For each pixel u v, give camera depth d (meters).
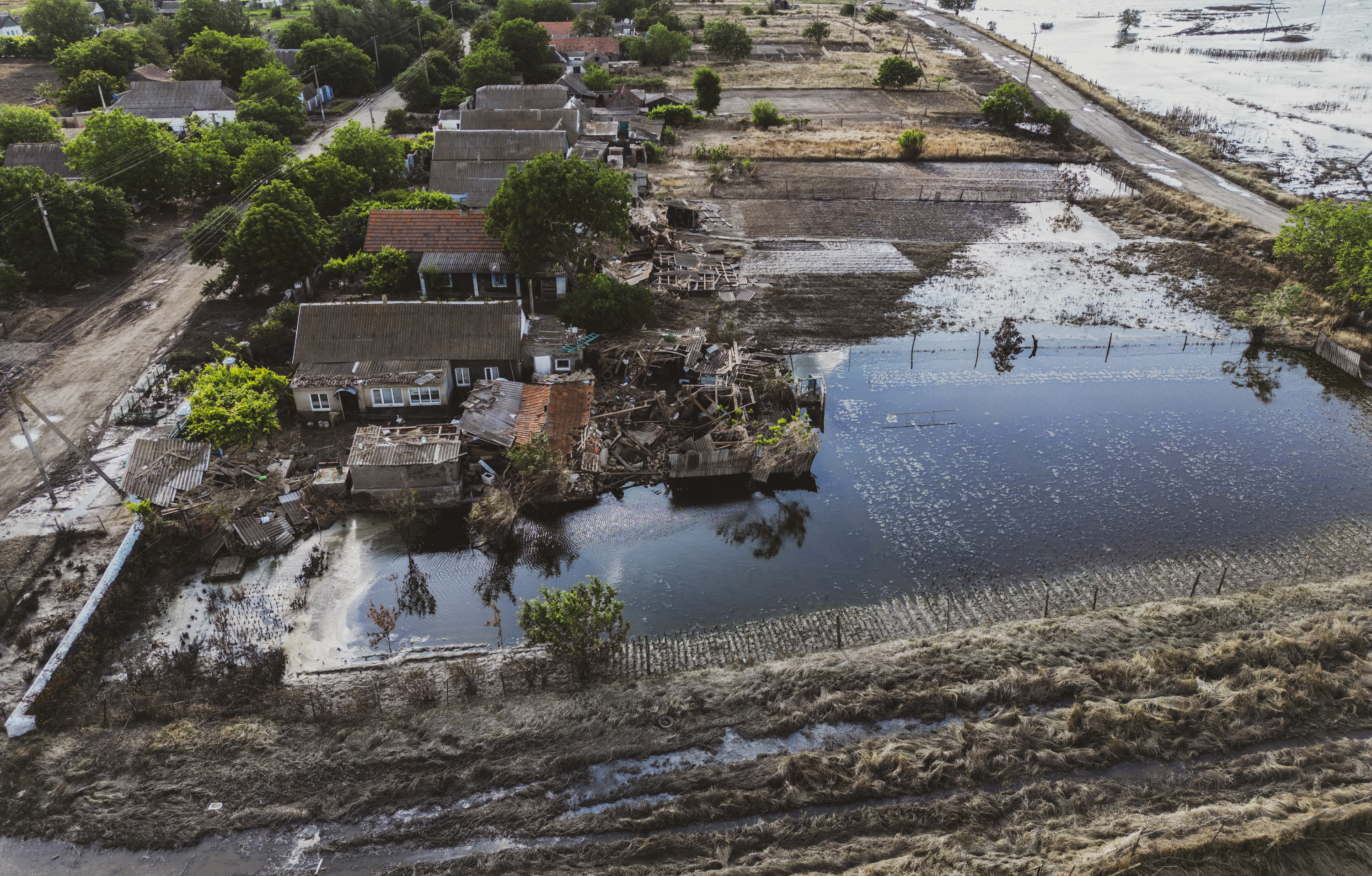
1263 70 163.62
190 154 88.75
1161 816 32.53
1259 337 69.12
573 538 48.16
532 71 139.75
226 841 31.61
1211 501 50.94
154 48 137.88
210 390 50.97
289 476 51.03
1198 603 42.84
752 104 139.00
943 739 35.84
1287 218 89.19
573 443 53.12
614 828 32.22
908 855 31.12
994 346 68.31
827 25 179.50
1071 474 53.41
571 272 72.50
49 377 59.66
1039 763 34.69
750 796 33.25
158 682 38.09
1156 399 61.44
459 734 36.00
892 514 50.12
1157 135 119.44
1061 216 94.88
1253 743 35.69
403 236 72.81
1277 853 31.09
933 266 81.75
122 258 76.25
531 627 39.50
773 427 52.97
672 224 89.88
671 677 39.31
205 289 69.25
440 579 45.00
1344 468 53.84
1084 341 69.06
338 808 32.75
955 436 57.12
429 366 55.91
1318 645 39.66
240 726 36.06
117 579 42.66
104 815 32.25
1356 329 68.38
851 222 92.19
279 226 66.19
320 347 56.56
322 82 134.12
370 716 36.88
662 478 52.78
